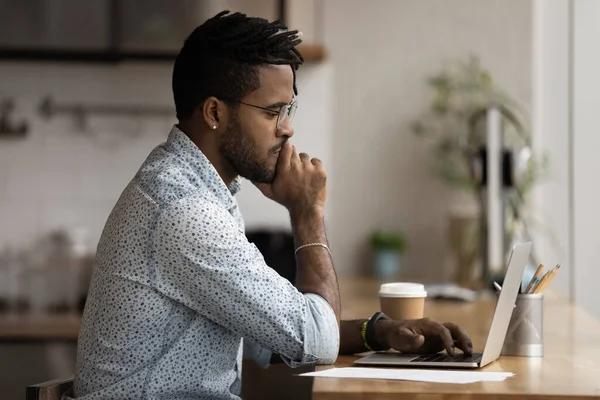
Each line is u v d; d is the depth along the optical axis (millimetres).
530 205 5383
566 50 5598
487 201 4473
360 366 2172
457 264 5285
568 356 2355
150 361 2064
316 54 5172
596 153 5555
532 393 1816
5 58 5027
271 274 2096
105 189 5406
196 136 2225
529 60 5598
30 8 5027
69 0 5035
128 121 5402
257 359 2611
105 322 2059
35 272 4953
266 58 2188
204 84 2189
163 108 5402
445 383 1924
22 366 4430
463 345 2277
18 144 5387
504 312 2193
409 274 5688
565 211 5555
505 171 4555
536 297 2350
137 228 2047
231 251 2039
